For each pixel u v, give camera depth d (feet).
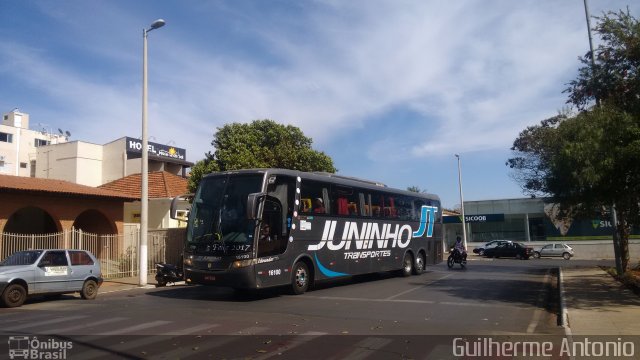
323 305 44.47
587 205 50.42
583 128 44.27
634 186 44.29
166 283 64.95
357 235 61.87
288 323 34.94
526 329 33.78
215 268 46.52
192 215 49.80
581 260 140.67
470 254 166.81
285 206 50.26
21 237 66.64
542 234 170.40
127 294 57.47
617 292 52.13
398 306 43.98
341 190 59.82
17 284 45.83
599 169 42.88
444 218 183.01
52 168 158.61
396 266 71.10
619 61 46.14
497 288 58.70
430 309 42.34
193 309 42.19
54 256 50.24
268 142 104.42
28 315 39.60
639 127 42.16
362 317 37.99
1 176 76.38
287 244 49.88
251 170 48.73
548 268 94.99
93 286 53.31
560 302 45.21
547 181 56.75
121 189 108.78
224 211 47.88
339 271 57.82
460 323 35.78
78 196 76.79
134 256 78.79
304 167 100.83
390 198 70.85
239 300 48.42
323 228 55.62
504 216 174.09
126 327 33.14
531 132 99.96
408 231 74.90
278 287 56.13
